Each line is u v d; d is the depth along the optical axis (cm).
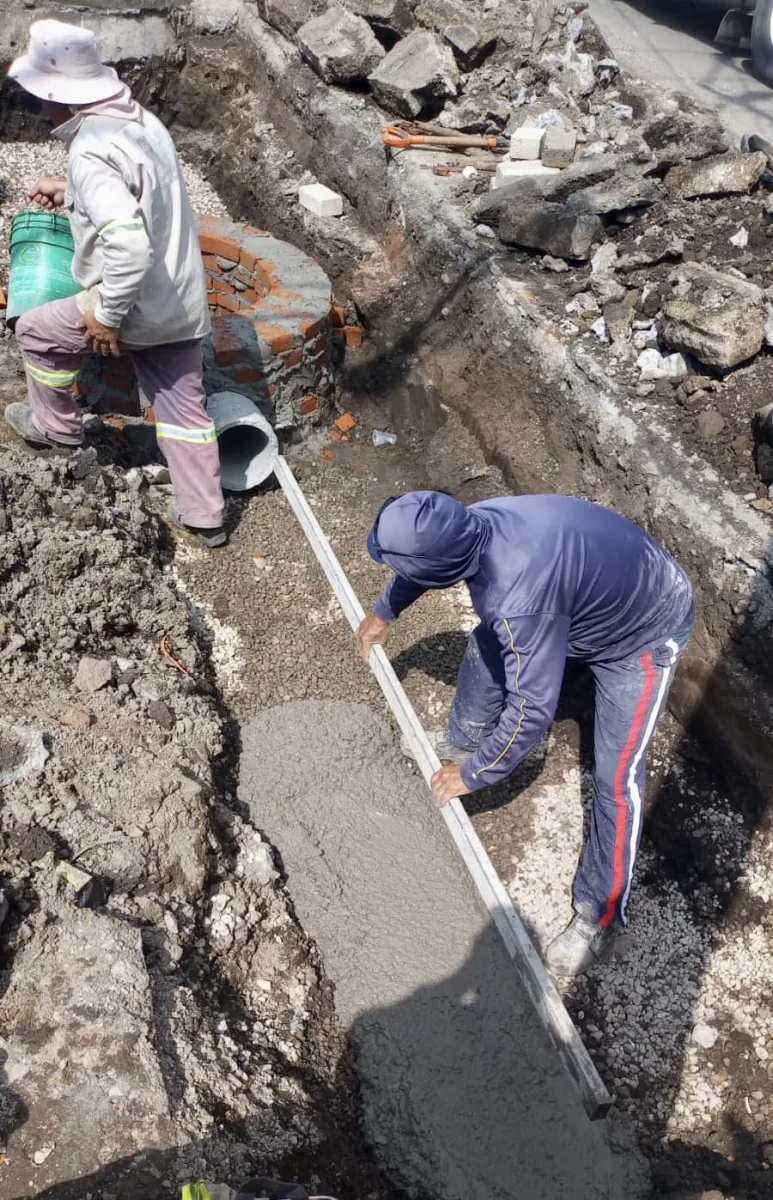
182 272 357
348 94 625
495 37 593
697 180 473
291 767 344
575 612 261
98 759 298
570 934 308
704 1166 274
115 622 361
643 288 441
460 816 311
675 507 367
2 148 688
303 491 480
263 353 459
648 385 405
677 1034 299
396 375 529
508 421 460
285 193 629
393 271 555
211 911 285
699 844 339
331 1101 263
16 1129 211
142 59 716
